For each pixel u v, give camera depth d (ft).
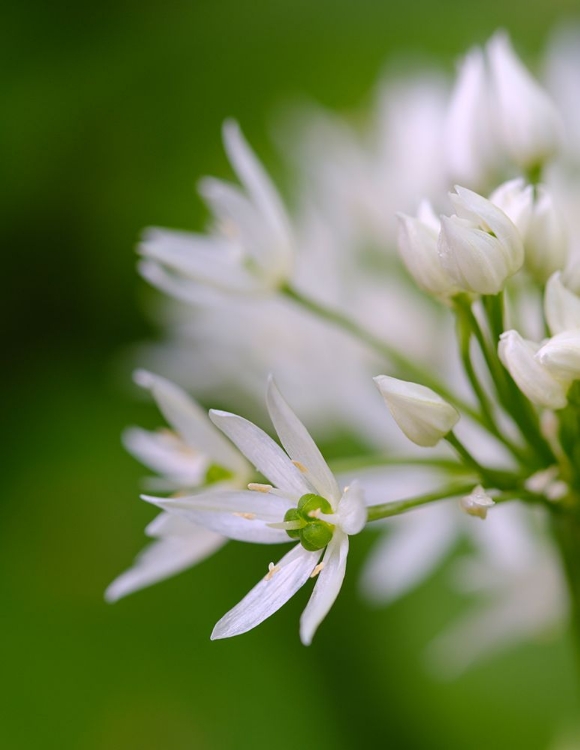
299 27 1.18
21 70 1.09
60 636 1.02
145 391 1.07
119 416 1.09
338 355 0.92
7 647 1.02
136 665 1.00
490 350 0.72
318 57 1.18
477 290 0.71
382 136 0.96
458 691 0.99
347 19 1.18
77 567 1.06
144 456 0.77
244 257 0.79
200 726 0.98
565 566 0.75
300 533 0.68
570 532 0.75
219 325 0.95
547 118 0.77
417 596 1.01
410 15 1.20
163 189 1.13
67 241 1.09
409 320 0.92
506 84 0.77
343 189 0.95
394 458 0.75
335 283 0.93
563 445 0.72
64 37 1.09
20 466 1.08
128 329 1.09
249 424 0.68
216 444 0.75
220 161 1.14
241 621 0.68
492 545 0.88
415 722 0.99
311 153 0.98
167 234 0.79
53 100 1.10
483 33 1.18
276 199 0.79
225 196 0.79
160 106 1.13
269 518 0.69
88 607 1.03
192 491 0.76
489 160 0.78
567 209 0.90
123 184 1.12
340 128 0.98
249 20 1.16
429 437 0.70
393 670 1.00
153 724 0.99
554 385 0.70
